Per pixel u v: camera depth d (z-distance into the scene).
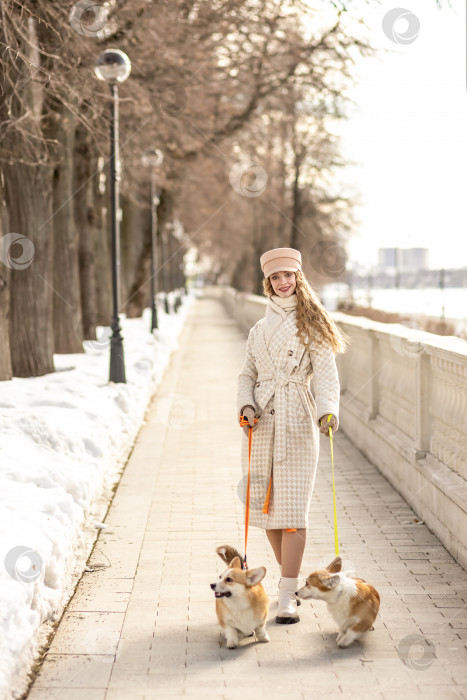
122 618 4.42
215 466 8.39
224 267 88.00
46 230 11.93
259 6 14.88
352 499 6.93
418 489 6.36
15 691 3.49
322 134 33.09
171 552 5.55
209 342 25.52
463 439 5.45
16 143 10.92
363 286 42.28
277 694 3.54
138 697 3.52
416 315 26.78
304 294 4.58
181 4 13.74
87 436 7.44
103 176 22.33
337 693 3.54
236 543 5.75
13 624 3.65
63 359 14.50
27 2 9.47
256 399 4.60
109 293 23.33
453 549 5.39
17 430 6.79
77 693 3.55
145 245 29.33
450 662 3.82
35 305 11.88
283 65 17.17
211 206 36.94
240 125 21.16
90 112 13.43
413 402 6.72
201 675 3.73
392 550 5.55
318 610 4.55
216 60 16.56
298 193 36.34
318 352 4.52
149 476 7.84
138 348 16.55
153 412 11.96
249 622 4.00
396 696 3.50
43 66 10.85
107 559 5.40
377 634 4.17
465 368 5.21
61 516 5.19
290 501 4.45
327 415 4.36
